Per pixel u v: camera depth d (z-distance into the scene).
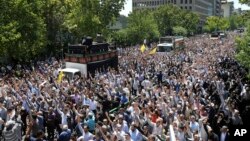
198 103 18.06
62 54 49.22
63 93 19.03
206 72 30.48
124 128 13.39
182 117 13.99
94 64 33.06
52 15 53.19
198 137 12.06
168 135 12.86
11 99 17.02
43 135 12.46
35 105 16.66
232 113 16.53
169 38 59.28
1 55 38.66
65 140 13.03
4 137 12.87
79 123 13.84
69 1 58.03
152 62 39.28
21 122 14.93
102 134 12.20
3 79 22.62
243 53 26.27
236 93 22.12
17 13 38.84
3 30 35.50
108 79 25.56
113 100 18.44
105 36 63.97
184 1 185.88
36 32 41.56
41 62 41.41
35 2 44.47
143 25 82.38
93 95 18.16
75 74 29.94
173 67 36.31
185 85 23.27
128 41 80.38
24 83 20.58
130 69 32.19
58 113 15.84
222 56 49.91
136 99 19.33
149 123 14.08
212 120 16.23
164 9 119.81
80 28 58.16
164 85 23.27
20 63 41.53
